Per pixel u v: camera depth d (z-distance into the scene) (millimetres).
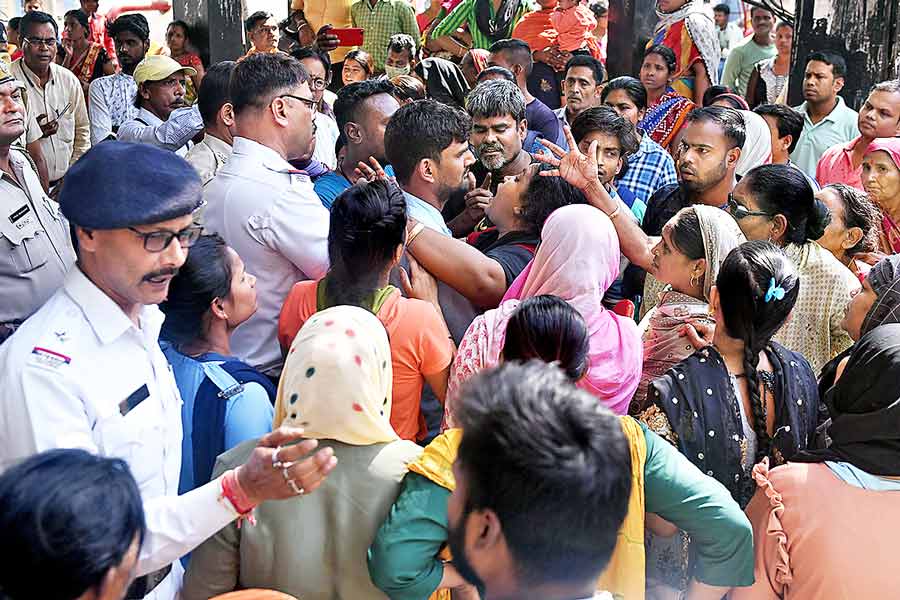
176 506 1423
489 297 2494
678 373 1928
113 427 1545
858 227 3029
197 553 1633
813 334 2623
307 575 1578
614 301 3242
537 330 1692
